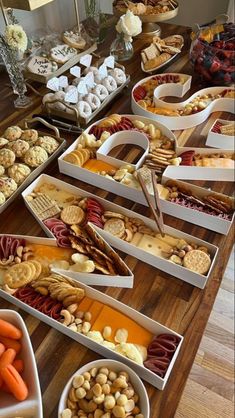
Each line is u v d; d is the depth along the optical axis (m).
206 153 0.94
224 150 0.94
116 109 1.12
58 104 1.00
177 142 1.01
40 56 1.18
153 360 0.57
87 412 0.51
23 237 0.73
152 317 0.65
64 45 1.23
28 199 0.82
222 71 1.13
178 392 0.55
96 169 0.91
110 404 0.50
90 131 0.99
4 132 0.98
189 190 0.84
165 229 0.75
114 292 0.68
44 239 0.73
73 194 0.85
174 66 1.31
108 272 0.68
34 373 0.51
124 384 0.52
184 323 0.64
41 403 0.50
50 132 1.02
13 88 1.14
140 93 1.14
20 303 0.63
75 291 0.63
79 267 0.69
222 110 1.13
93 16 1.42
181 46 1.37
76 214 0.79
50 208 0.80
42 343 0.60
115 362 0.54
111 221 0.77
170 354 0.58
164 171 0.87
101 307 0.65
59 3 1.49
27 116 1.07
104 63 1.12
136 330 0.62
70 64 1.20
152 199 0.80
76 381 0.52
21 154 0.88
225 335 1.39
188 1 1.94
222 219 0.75
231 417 1.18
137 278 0.70
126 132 0.96
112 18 1.60
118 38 1.31
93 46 1.31
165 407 0.54
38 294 0.65
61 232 0.75
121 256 0.74
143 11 1.34
